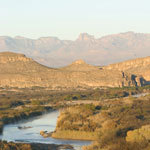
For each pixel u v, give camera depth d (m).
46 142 89.12
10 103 192.38
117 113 118.94
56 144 85.12
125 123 96.00
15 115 137.00
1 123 121.88
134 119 103.62
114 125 92.25
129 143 66.69
